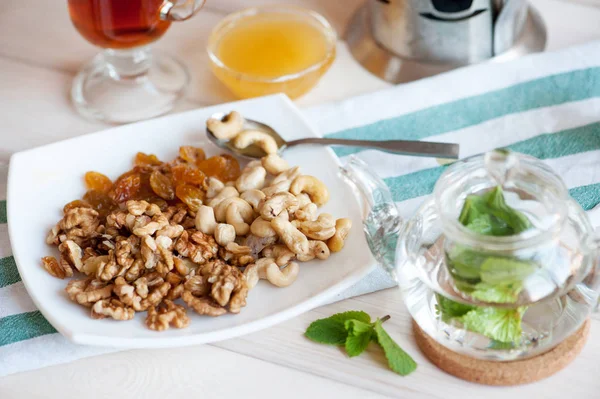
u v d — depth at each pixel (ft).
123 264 1.92
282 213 1.96
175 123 2.23
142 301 1.88
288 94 2.39
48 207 2.09
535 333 1.78
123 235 2.01
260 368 1.87
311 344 1.90
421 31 2.36
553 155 2.20
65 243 1.95
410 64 2.43
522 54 2.45
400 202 2.13
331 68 2.50
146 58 2.52
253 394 1.83
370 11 2.49
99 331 1.84
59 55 2.58
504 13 2.34
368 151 2.25
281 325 1.93
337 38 2.58
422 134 2.29
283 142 2.20
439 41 2.37
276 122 2.24
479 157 1.75
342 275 1.92
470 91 2.35
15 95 2.47
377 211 1.92
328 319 1.91
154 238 1.96
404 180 2.18
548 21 2.56
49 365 1.87
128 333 1.83
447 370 1.83
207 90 2.48
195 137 2.23
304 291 1.91
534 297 1.70
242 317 1.87
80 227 2.01
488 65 2.39
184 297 1.88
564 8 2.60
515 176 1.68
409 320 1.93
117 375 1.86
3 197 2.18
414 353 1.87
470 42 2.37
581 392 1.80
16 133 2.37
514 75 2.37
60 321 1.85
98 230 2.01
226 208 2.00
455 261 1.70
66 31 2.64
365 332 1.87
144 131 2.22
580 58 2.38
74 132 2.37
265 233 1.95
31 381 1.86
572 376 1.82
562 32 2.53
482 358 1.80
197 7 2.27
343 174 1.96
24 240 2.01
